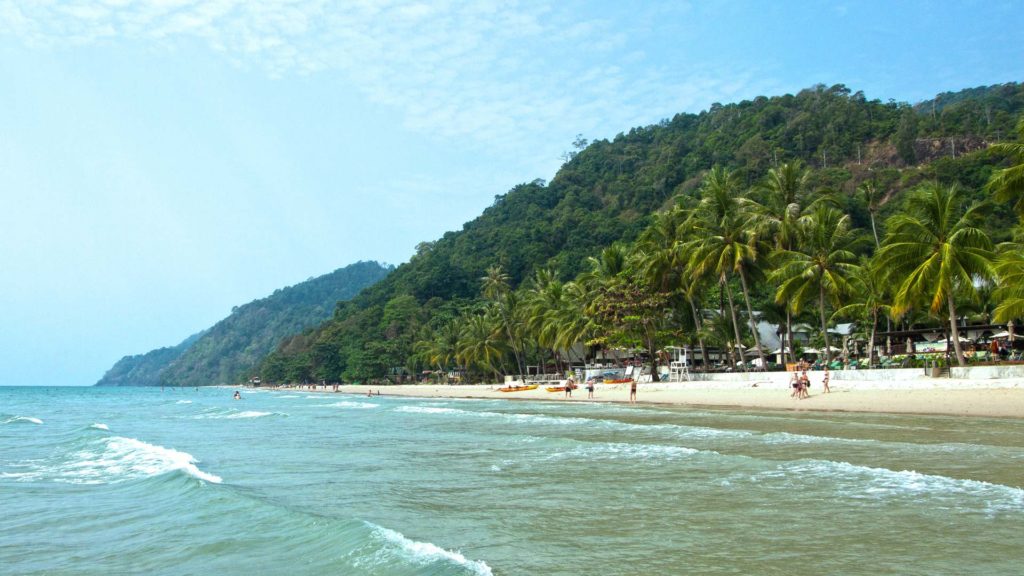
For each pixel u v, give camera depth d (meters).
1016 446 19.28
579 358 97.69
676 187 156.75
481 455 22.64
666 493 14.66
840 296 46.72
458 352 107.44
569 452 22.31
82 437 33.38
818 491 14.17
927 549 9.81
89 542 12.49
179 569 10.60
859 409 33.88
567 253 142.00
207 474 20.09
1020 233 37.06
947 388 33.81
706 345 63.06
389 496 15.72
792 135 149.50
